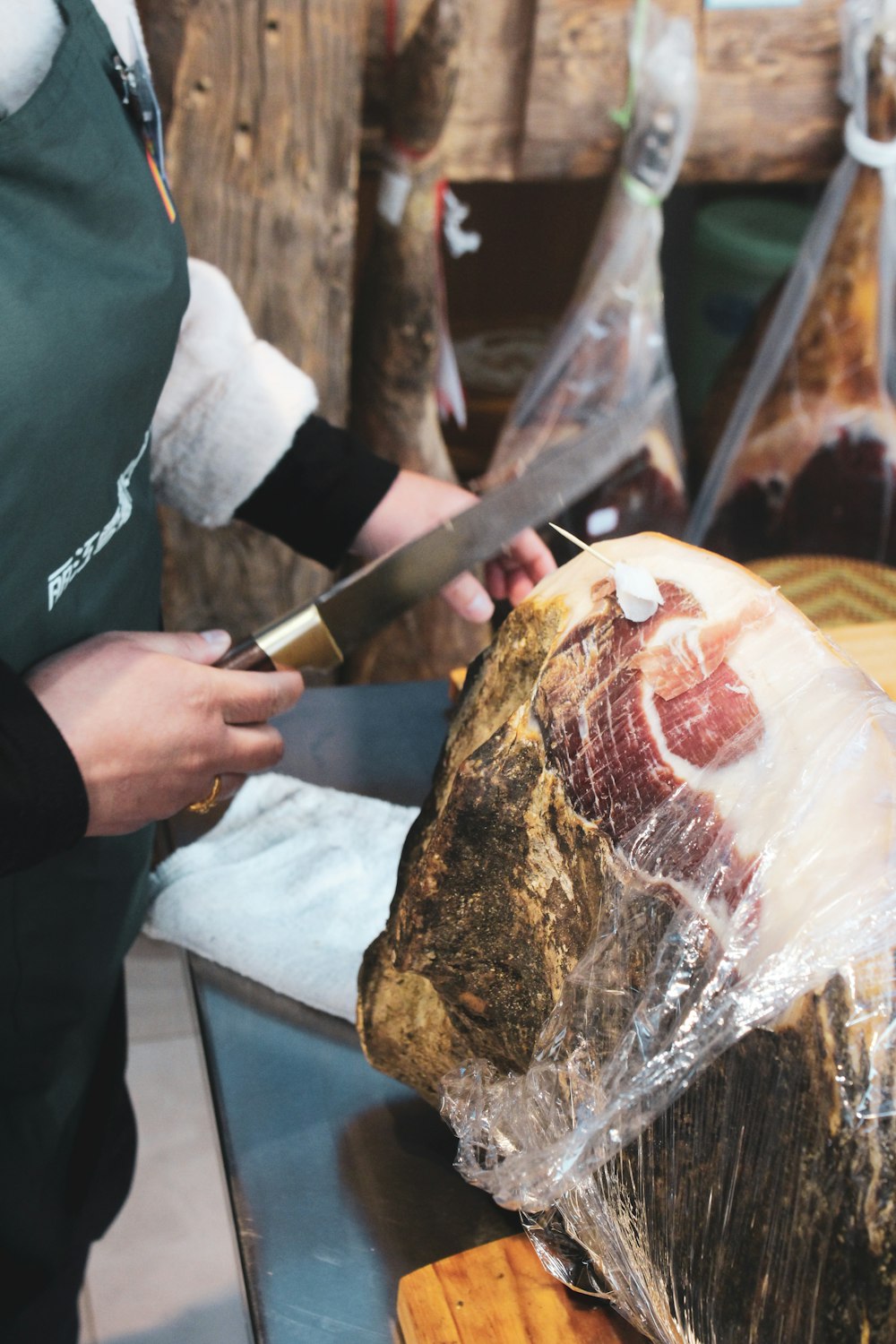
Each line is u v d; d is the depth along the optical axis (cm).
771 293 162
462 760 58
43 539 60
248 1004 73
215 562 148
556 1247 53
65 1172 86
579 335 152
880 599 124
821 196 166
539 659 56
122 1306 123
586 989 47
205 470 86
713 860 45
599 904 49
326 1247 60
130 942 81
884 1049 39
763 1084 41
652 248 147
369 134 137
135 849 77
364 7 127
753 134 145
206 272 84
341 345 143
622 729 50
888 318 153
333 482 88
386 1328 57
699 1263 43
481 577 151
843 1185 39
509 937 55
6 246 55
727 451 165
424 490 89
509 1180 47
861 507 162
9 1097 79
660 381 155
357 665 166
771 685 48
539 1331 53
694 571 53
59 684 59
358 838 84
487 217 173
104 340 59
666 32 134
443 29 126
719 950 43
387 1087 69
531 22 132
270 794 88
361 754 95
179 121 127
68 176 57
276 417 84
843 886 42
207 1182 134
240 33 124
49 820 56
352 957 75
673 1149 44
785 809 44
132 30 66
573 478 78
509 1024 56
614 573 53
